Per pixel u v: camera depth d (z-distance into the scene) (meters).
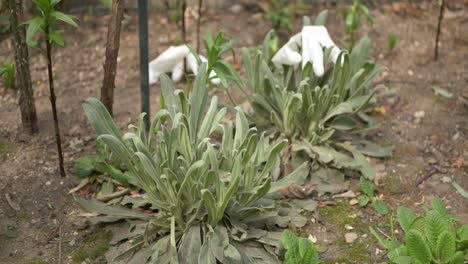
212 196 2.73
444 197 3.42
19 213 3.26
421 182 3.52
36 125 3.79
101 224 3.20
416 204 3.37
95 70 4.46
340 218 3.27
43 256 3.01
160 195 2.98
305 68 3.51
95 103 2.96
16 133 3.81
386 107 4.14
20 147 3.70
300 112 3.50
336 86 3.57
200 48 4.66
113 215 3.09
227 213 3.00
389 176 3.56
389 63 4.58
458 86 4.33
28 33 2.88
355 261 3.01
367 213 3.31
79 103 4.11
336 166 3.49
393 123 4.00
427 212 2.86
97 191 3.42
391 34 4.63
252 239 3.01
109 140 2.85
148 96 3.71
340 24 5.03
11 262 2.97
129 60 4.60
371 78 3.74
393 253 2.82
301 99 3.29
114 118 3.97
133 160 2.88
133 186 3.40
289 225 3.16
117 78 4.39
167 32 4.91
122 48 4.73
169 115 2.93
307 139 3.59
